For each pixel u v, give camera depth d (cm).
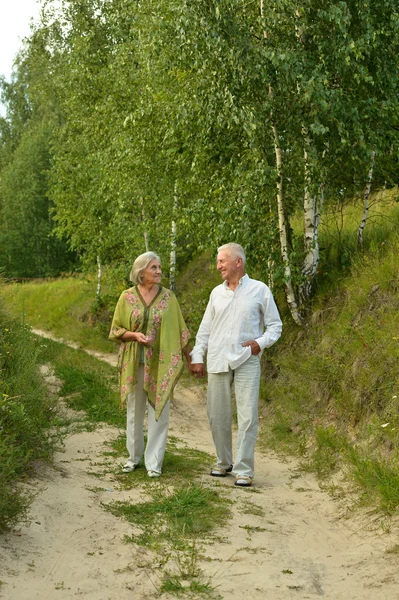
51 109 3269
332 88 871
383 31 845
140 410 595
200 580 368
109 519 461
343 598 353
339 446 653
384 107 872
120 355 591
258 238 905
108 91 1555
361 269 886
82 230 1973
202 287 1424
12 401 583
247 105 867
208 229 962
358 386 704
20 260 4041
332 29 853
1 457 457
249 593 355
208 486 562
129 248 1642
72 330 1844
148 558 396
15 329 775
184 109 908
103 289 2058
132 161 1249
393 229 969
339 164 908
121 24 1659
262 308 596
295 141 888
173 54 938
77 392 898
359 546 434
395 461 541
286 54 811
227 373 591
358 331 777
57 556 389
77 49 1783
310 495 559
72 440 681
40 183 3994
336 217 1092
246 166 912
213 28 844
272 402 868
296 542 444
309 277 954
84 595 342
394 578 371
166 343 579
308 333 903
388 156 959
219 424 598
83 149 1919
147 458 584
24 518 428
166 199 1294
